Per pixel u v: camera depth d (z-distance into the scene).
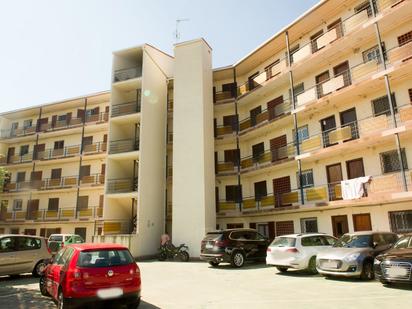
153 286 10.90
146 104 25.59
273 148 25.09
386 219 16.80
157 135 26.67
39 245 13.34
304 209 20.25
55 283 7.66
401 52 16.03
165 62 29.25
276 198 22.73
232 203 25.95
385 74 16.25
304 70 22.11
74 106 33.84
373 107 18.22
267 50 25.20
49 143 34.41
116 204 25.06
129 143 26.52
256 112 27.14
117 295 6.87
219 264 17.59
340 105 20.00
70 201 31.28
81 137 32.91
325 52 19.91
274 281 11.33
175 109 25.09
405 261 8.82
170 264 18.56
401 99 16.88
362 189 16.69
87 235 29.41
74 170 32.16
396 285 9.59
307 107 20.69
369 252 10.96
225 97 28.25
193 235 22.05
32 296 9.17
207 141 24.25
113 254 7.33
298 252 12.49
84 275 6.73
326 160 20.53
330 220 19.73
